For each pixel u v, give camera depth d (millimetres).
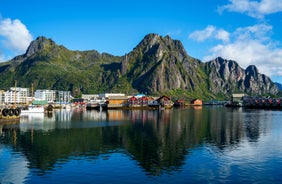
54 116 162875
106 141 70688
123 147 63156
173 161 51312
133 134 82750
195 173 44562
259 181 41250
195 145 65500
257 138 75875
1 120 123062
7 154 56531
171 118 145625
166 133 85062
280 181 41250
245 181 41219
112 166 48250
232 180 41562
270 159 52781
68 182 40969
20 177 43000
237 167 47688
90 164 49438
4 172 45188
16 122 120938
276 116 162375
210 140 72438
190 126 104625
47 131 89625
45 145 65562
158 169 46594
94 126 104375
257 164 49469
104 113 197375
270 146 64625
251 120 132750
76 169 46656
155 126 104500
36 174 44312
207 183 40406
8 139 73875
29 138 75500
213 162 50625
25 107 193250
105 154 56594
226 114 183875
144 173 44594
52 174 44281
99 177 42875
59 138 75375
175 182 40781
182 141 70750
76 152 58250
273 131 90000
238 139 74000
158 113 196500
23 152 58281
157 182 40812
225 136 79250
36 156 55031
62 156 54906
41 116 163375
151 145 65500
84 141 70750
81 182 40969
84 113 198000
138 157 54188
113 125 107688
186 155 55688
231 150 60188
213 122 121812
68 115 172750
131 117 153375
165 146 64312
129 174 44156
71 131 89438
